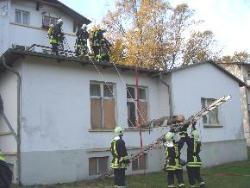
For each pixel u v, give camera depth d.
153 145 14.29
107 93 16.42
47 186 13.20
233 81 21.61
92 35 17.95
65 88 14.85
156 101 18.08
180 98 18.05
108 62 16.20
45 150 13.95
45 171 13.83
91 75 15.77
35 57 14.07
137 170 16.53
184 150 17.48
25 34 23.72
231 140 20.83
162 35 36.31
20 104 13.61
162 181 14.20
